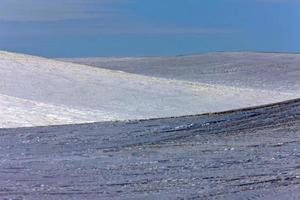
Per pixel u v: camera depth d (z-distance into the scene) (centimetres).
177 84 9412
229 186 1991
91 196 1928
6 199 1898
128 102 7438
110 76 9594
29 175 2348
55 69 9575
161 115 6562
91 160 2758
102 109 6644
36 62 10000
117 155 2934
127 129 4100
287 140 3147
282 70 15500
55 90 7838
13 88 7594
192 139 3462
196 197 1853
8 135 3947
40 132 4103
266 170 2245
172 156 2780
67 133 4006
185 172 2295
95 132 4009
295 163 2377
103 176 2280
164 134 3759
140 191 1978
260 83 13362
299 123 3791
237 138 3362
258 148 2897
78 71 9712
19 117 5028
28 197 1928
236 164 2430
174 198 1852
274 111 4444
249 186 1978
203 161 2558
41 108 5712
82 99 7381
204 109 7319
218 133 3644
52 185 2125
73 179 2236
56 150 3234
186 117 4653
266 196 1823
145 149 3128
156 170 2373
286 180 2036
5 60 9650
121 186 2070
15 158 2917
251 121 4034
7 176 2333
